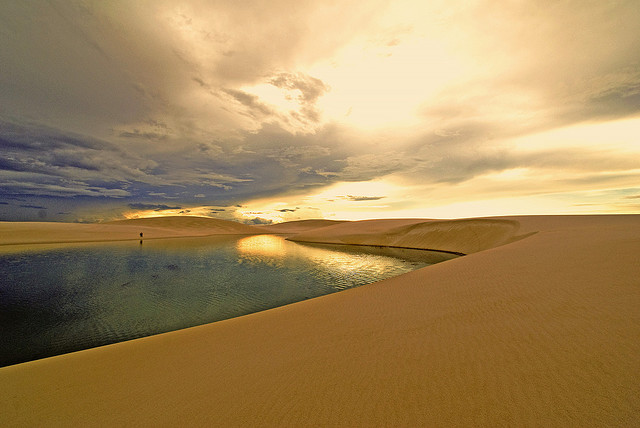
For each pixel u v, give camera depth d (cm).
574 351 355
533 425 240
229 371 475
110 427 345
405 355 427
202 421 324
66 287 1795
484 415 260
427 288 966
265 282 2000
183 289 1770
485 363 359
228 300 1530
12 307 1393
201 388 421
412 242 4706
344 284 1942
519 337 426
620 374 293
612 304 500
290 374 420
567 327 433
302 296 1622
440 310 666
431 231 4841
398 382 344
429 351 429
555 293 625
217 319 1221
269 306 1425
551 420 243
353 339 548
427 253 3894
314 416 300
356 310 819
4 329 1107
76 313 1301
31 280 1975
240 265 2777
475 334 470
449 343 448
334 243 5531
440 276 1148
